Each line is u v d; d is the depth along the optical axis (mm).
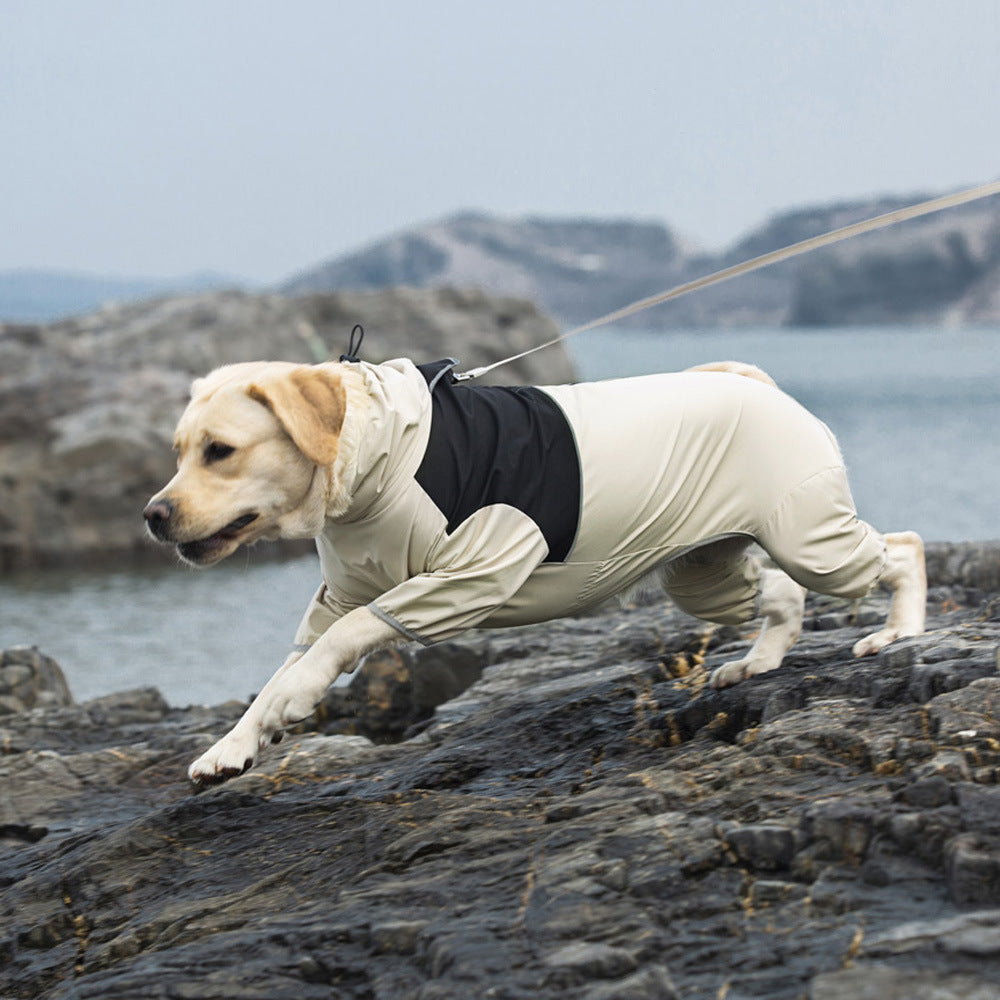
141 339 27453
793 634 4934
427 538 4125
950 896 2977
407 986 3033
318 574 18812
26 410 23188
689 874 3277
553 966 2883
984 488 20297
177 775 5828
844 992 2590
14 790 5699
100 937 3990
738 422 4465
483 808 4086
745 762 3896
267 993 3131
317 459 3971
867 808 3287
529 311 36969
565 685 5730
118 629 14328
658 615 7336
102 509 21750
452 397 4277
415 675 6883
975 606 6336
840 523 4461
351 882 3725
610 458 4262
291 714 4172
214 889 4012
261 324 29781
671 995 2721
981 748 3602
